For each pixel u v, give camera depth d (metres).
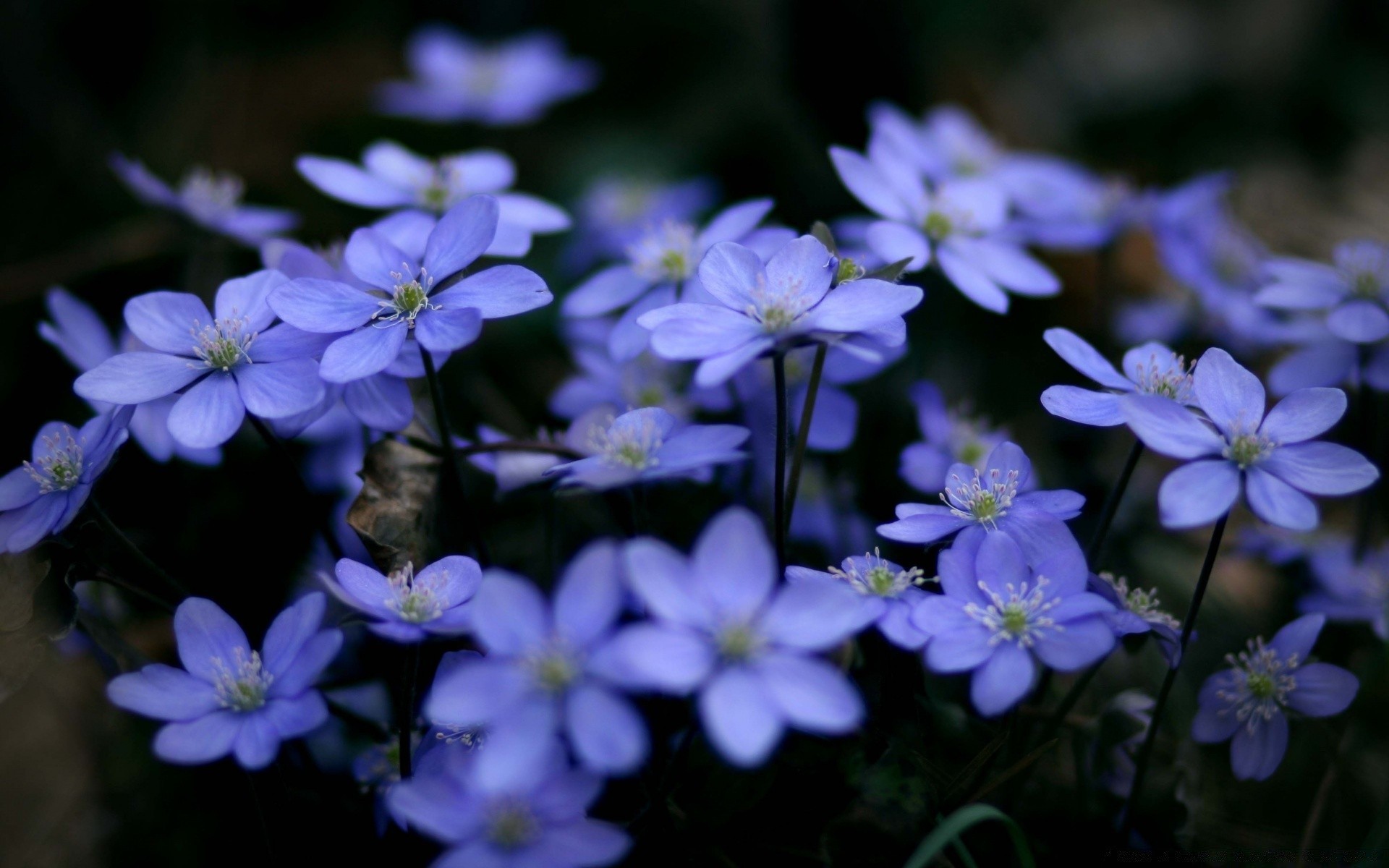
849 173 0.34
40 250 0.47
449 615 0.30
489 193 0.35
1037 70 0.67
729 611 0.29
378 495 0.32
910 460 0.35
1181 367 0.32
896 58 0.52
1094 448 0.39
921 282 0.40
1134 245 0.47
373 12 0.64
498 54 0.53
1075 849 0.33
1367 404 0.35
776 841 0.31
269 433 0.32
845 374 0.34
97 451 0.31
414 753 0.32
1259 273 0.39
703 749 0.31
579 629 0.29
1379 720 0.35
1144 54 0.68
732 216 0.34
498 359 0.44
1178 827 0.32
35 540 0.31
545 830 0.29
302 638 0.30
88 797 0.35
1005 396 0.42
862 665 0.32
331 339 0.31
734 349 0.30
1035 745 0.33
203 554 0.36
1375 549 0.36
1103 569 0.36
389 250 0.32
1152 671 0.36
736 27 0.59
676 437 0.30
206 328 0.31
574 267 0.43
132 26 0.57
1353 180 0.57
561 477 0.31
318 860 0.33
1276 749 0.32
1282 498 0.30
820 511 0.35
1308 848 0.33
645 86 0.61
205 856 0.34
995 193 0.35
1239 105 0.65
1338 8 0.66
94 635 0.32
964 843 0.32
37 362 0.41
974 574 0.30
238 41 0.60
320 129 0.55
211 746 0.29
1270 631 0.36
